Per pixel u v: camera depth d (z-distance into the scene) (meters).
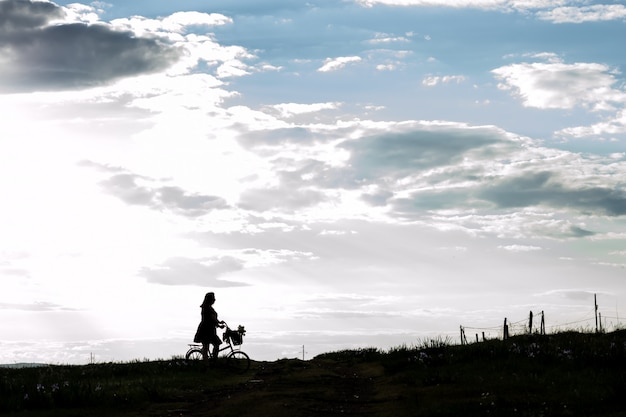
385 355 29.06
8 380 21.08
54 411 16.94
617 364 20.00
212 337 25.58
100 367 26.89
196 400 18.67
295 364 27.56
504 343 26.11
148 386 20.19
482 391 17.33
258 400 17.66
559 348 23.03
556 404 15.20
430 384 19.23
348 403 17.42
